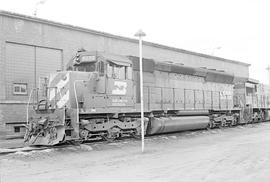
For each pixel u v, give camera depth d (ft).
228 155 38.27
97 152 41.32
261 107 103.19
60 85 45.55
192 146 47.83
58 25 65.21
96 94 46.50
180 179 26.48
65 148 42.63
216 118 77.20
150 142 51.90
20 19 59.77
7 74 58.13
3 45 57.31
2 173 29.45
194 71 69.92
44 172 29.91
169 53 91.97
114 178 27.20
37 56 62.75
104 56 47.73
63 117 42.27
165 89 61.72
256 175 27.55
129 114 53.42
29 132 44.78
